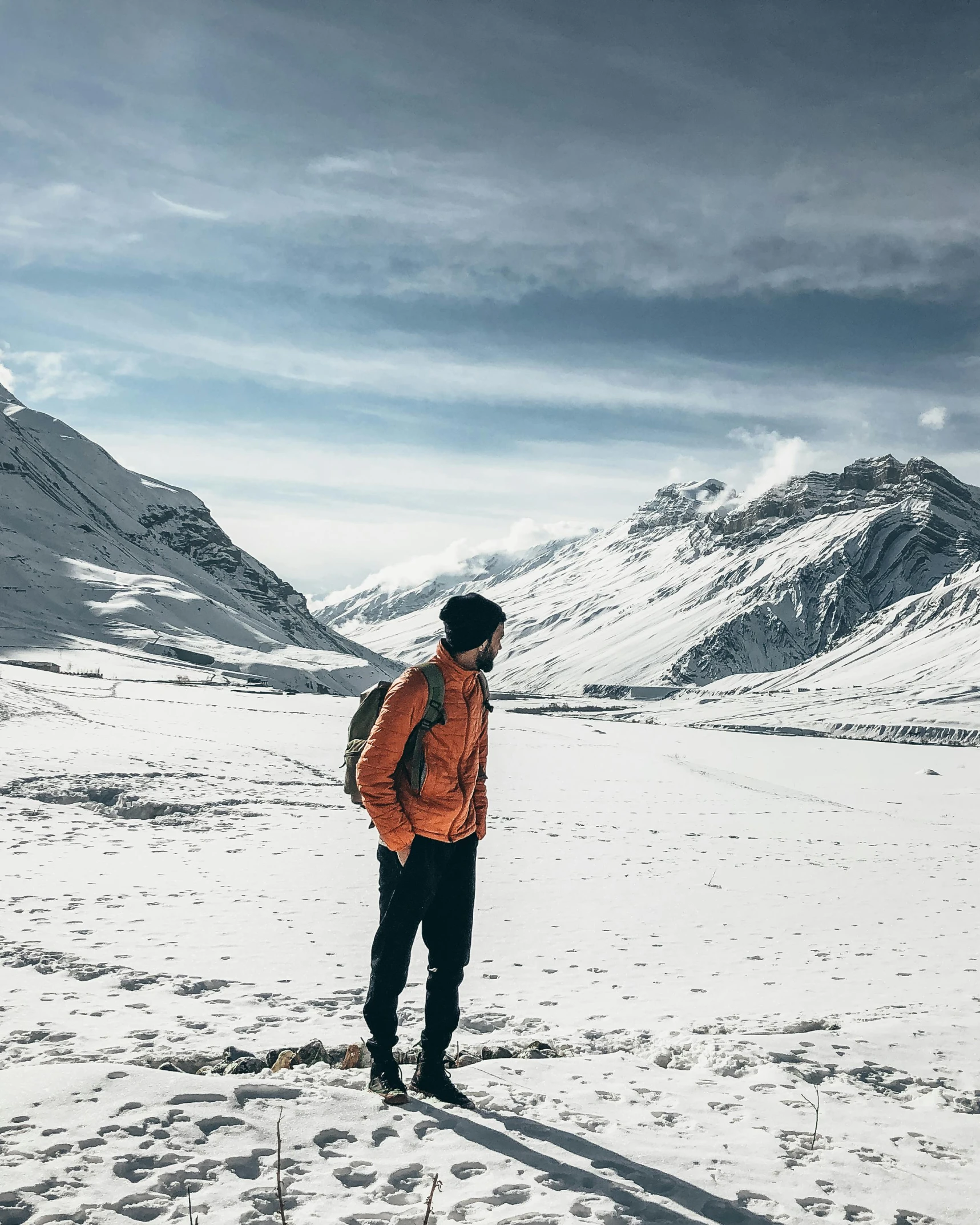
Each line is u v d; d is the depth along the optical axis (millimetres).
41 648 133500
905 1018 6008
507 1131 3318
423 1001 6773
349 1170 2912
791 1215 2814
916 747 85125
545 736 57281
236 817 17688
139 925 9016
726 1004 7191
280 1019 6000
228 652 175250
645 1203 2803
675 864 15961
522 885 13180
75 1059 4594
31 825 15172
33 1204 2525
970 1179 3254
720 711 162875
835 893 14086
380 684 4055
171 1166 2826
